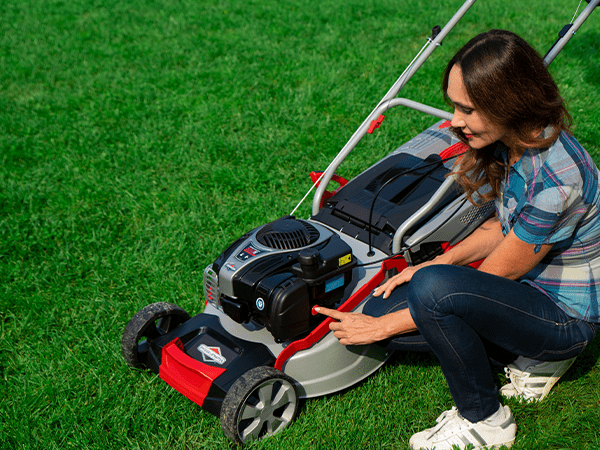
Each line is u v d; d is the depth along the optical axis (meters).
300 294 2.32
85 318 3.36
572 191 1.84
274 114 5.88
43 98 6.88
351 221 2.92
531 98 1.73
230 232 4.11
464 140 2.10
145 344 2.84
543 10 8.96
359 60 7.34
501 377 2.65
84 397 2.75
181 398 2.68
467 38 8.08
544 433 2.31
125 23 10.07
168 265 3.73
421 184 3.06
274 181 4.67
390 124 5.38
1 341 3.21
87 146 5.58
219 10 10.47
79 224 4.34
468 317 1.96
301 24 9.26
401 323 2.22
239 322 2.50
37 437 2.52
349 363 2.55
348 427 2.43
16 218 4.43
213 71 7.37
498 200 2.24
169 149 5.39
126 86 7.08
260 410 2.35
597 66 6.42
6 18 10.77
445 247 2.93
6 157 5.44
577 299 2.03
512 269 2.01
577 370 2.62
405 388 2.65
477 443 2.20
